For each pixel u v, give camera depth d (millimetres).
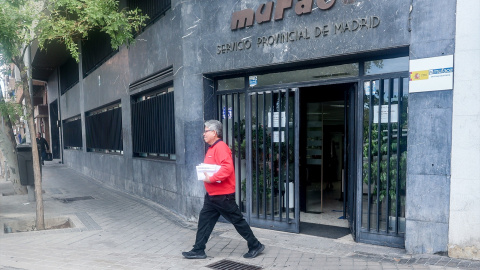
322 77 5570
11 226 6988
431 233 4547
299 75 5801
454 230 4406
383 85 5027
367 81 5152
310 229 6090
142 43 8953
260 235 5805
